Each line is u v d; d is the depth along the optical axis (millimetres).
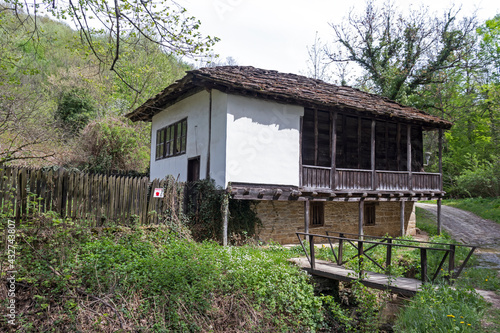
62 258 6348
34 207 6902
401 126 15008
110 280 6207
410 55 24297
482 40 25875
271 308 6980
